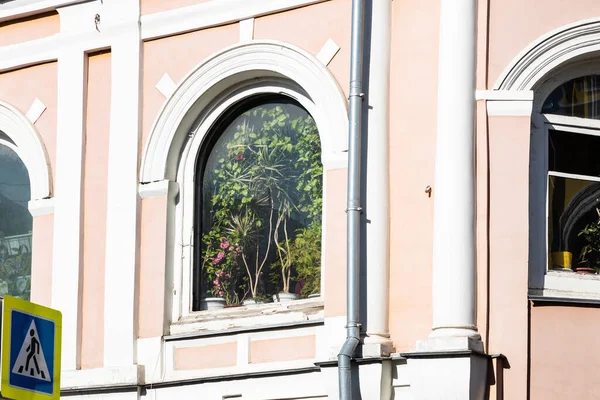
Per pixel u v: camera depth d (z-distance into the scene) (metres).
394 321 21.30
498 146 21.16
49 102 24.77
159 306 23.17
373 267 21.41
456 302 20.66
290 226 22.97
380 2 21.98
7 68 25.12
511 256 20.91
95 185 24.06
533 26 21.47
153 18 23.89
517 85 21.30
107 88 24.28
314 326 21.98
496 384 20.56
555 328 20.80
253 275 23.11
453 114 21.09
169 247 23.41
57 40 24.70
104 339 23.39
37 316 18.48
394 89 21.80
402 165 21.56
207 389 22.53
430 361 20.48
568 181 21.75
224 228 23.45
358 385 21.06
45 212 24.42
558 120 21.75
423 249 21.23
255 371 22.14
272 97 23.41
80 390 23.27
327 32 22.53
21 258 24.94
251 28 23.12
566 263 21.55
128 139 23.80
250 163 23.45
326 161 22.22
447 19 21.36
